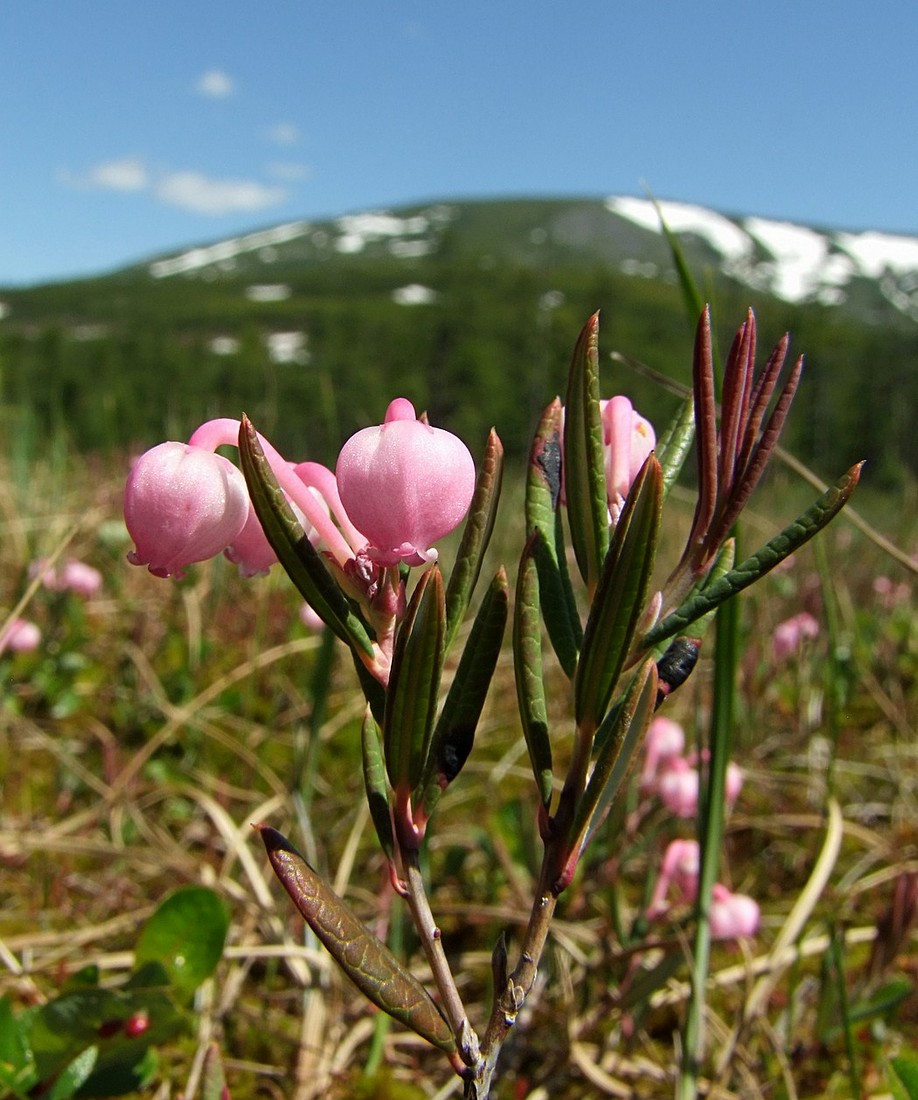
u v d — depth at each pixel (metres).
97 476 0.33
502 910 0.13
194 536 0.05
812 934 0.14
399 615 0.05
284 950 0.11
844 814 0.18
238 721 0.20
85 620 0.23
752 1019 0.11
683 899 0.12
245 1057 0.11
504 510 0.31
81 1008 0.08
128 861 0.15
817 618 0.21
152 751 0.18
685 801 0.12
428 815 0.05
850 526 0.32
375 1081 0.11
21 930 0.13
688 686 0.20
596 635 0.05
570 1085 0.11
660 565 0.27
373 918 0.13
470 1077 0.05
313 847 0.13
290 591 0.25
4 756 0.18
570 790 0.05
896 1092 0.09
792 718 0.21
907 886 0.11
